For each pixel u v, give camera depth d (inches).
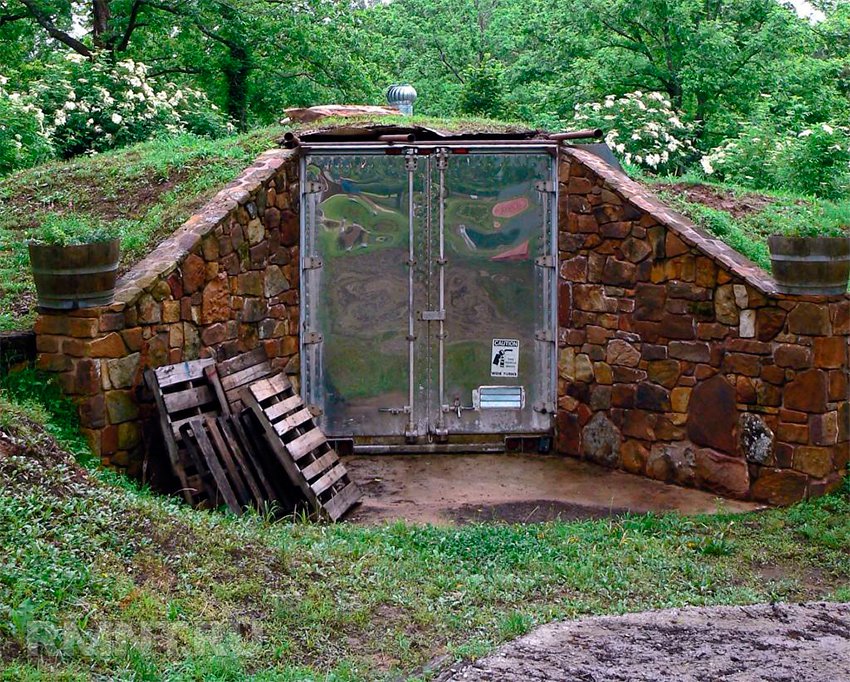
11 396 277.3
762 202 421.7
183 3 848.3
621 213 358.0
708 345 336.5
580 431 375.9
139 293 299.7
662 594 244.4
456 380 381.7
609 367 366.0
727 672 196.5
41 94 589.0
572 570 254.7
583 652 203.5
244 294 349.1
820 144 497.4
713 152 554.6
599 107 562.3
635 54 760.3
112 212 397.4
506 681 187.5
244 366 324.5
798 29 773.3
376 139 382.9
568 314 378.0
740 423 328.8
